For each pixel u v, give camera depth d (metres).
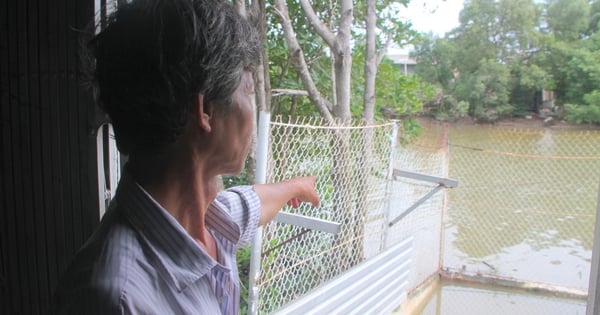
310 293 2.19
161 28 0.56
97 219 1.09
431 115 17.73
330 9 4.43
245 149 0.69
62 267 1.20
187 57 0.56
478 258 5.01
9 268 1.31
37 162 1.19
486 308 4.41
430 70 21.16
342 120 3.53
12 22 1.18
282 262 2.46
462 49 20.02
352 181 2.87
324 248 2.72
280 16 3.61
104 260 0.56
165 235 0.60
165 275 0.58
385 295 2.84
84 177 1.10
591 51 16.97
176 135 0.59
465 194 5.69
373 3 3.97
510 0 18.75
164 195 0.63
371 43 4.00
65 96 1.08
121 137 0.61
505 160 6.90
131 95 0.57
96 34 0.62
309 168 2.53
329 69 4.75
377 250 3.30
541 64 17.50
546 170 6.63
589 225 5.24
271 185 1.21
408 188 4.06
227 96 0.61
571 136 9.66
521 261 4.90
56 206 1.17
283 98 4.52
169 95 0.56
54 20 1.07
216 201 0.90
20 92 1.19
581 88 16.25
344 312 2.43
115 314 0.52
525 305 4.41
